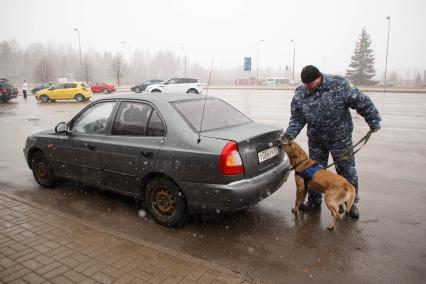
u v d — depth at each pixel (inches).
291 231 175.9
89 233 169.3
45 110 783.1
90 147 203.0
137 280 132.1
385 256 152.1
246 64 1581.0
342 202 172.7
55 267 141.1
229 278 133.0
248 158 165.3
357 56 2925.7
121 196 224.4
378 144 366.6
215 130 177.5
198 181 164.4
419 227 177.9
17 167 294.4
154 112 183.8
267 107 775.7
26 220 183.3
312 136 193.2
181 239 169.2
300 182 187.2
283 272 141.3
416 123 515.2
